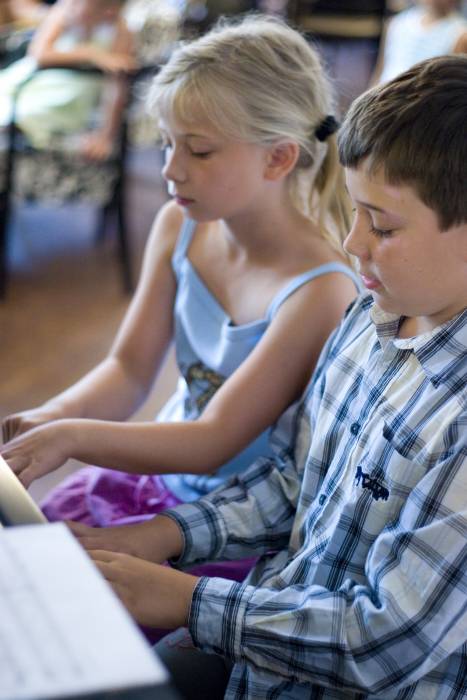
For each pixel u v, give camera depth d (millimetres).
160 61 3881
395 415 1168
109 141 3811
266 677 1188
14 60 4133
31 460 1373
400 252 1078
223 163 1504
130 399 1737
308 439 1387
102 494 1659
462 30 4777
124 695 712
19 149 3754
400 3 6027
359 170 1083
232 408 1500
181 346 1708
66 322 3629
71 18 4000
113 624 774
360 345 1305
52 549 860
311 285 1528
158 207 4883
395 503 1150
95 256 4301
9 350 3355
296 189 1596
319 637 1112
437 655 1062
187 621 1176
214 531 1354
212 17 4621
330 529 1223
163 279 1748
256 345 1560
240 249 1622
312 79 1560
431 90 1056
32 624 767
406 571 1075
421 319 1198
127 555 1204
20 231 4484
